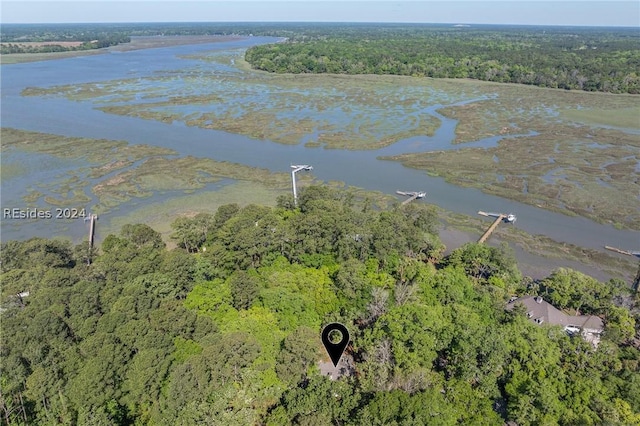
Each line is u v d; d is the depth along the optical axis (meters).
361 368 47.06
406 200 103.50
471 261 70.50
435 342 48.06
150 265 59.09
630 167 120.31
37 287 57.06
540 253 84.25
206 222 79.31
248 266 64.19
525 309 57.72
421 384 43.41
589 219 95.69
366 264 65.38
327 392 42.94
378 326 50.38
